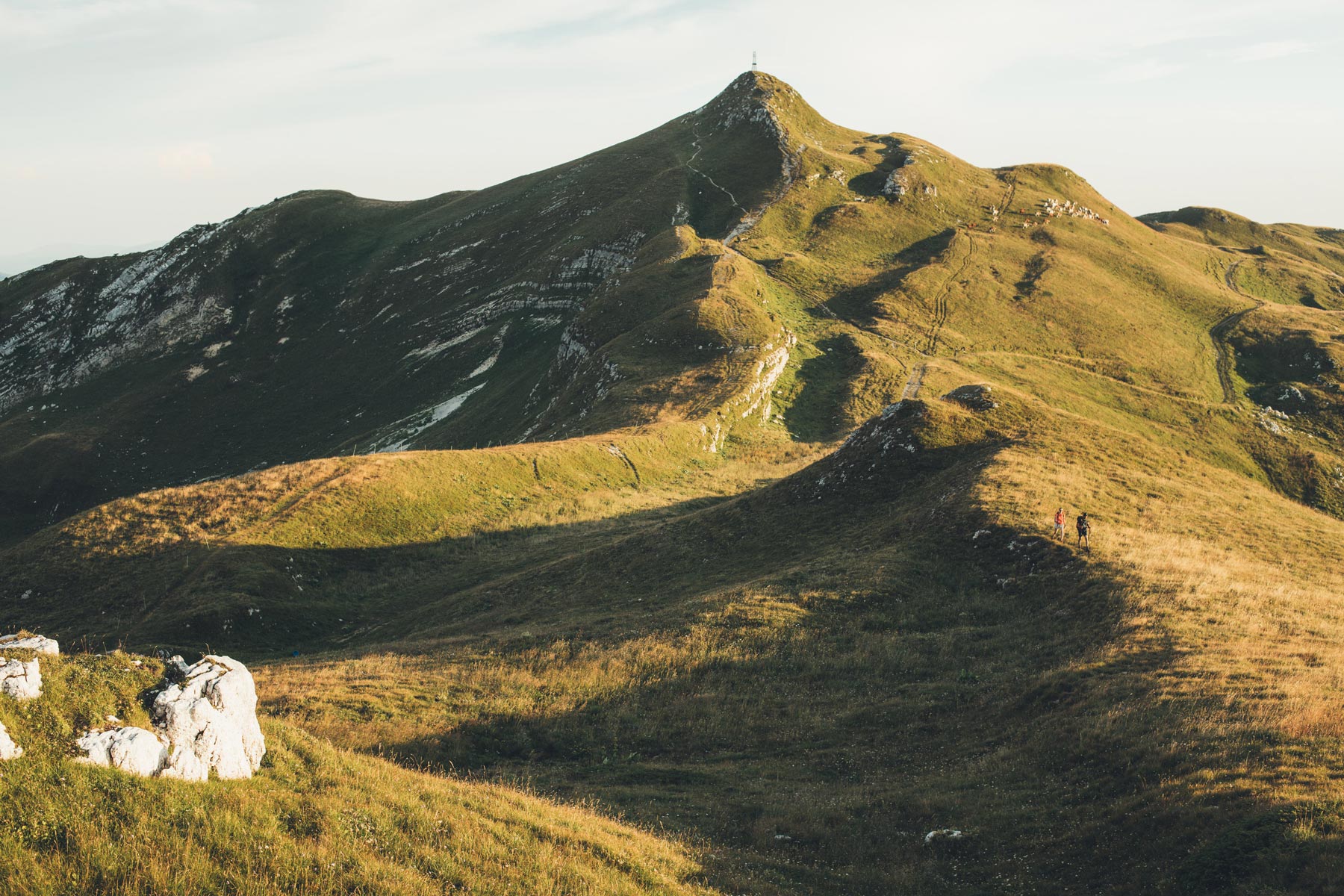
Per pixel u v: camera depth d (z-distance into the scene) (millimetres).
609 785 24938
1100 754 20750
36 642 14680
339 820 14773
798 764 25625
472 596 53125
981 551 37938
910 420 53219
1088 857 16891
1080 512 40469
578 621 41125
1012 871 17375
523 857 15531
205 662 16016
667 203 177125
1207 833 15656
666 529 53969
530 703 31062
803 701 29484
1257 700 20719
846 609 35250
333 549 61500
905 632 33375
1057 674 26047
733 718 28984
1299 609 29531
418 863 14367
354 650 45625
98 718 13977
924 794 21781
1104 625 29375
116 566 59781
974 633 32125
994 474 44688
